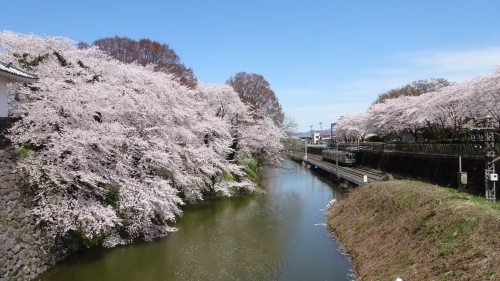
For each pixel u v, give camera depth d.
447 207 11.46
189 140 20.91
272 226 19.50
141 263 13.60
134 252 14.77
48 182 12.86
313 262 13.88
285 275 12.60
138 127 17.09
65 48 17.91
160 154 16.50
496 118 23.02
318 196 29.84
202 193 27.00
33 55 16.47
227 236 17.38
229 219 21.08
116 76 18.11
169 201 16.56
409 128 40.78
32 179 12.39
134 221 15.31
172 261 13.91
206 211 23.30
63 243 13.02
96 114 15.30
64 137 13.17
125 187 15.00
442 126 33.25
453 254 9.23
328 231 18.55
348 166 48.03
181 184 19.00
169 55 42.75
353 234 16.27
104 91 15.52
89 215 12.66
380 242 13.53
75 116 13.77
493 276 7.47
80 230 13.99
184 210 23.53
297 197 29.25
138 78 18.55
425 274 9.35
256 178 34.62
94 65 17.77
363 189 22.00
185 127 21.31
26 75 12.53
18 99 14.95
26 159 12.61
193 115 22.34
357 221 17.45
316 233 18.14
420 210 12.98
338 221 19.23
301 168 58.59
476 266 8.17
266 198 28.55
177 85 23.23
